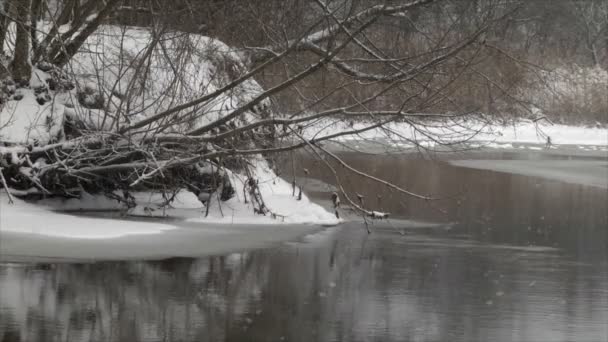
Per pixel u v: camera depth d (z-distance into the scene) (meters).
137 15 19.55
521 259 15.03
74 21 18.17
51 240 14.85
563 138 49.44
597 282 13.29
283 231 17.41
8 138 17.41
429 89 15.83
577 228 18.81
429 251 15.65
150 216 18.08
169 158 17.36
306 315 10.88
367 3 18.67
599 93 52.22
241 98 18.55
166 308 10.95
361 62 17.94
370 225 18.67
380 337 10.03
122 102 16.31
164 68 17.28
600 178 30.14
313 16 20.20
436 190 24.97
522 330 10.49
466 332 10.34
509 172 31.20
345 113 15.91
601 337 10.25
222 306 11.18
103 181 18.45
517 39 26.31
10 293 11.42
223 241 15.87
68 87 18.70
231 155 16.72
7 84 18.05
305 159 30.17
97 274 12.71
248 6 18.50
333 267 13.93
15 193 17.72
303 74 15.73
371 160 32.78
